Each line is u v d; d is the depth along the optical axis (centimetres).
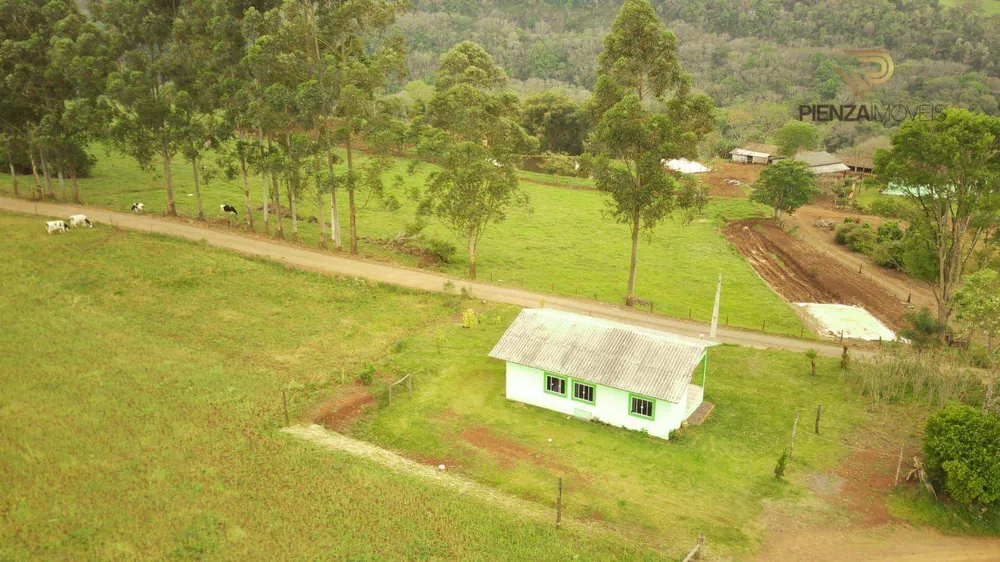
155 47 6450
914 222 5122
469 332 4719
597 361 3644
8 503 2566
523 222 8788
